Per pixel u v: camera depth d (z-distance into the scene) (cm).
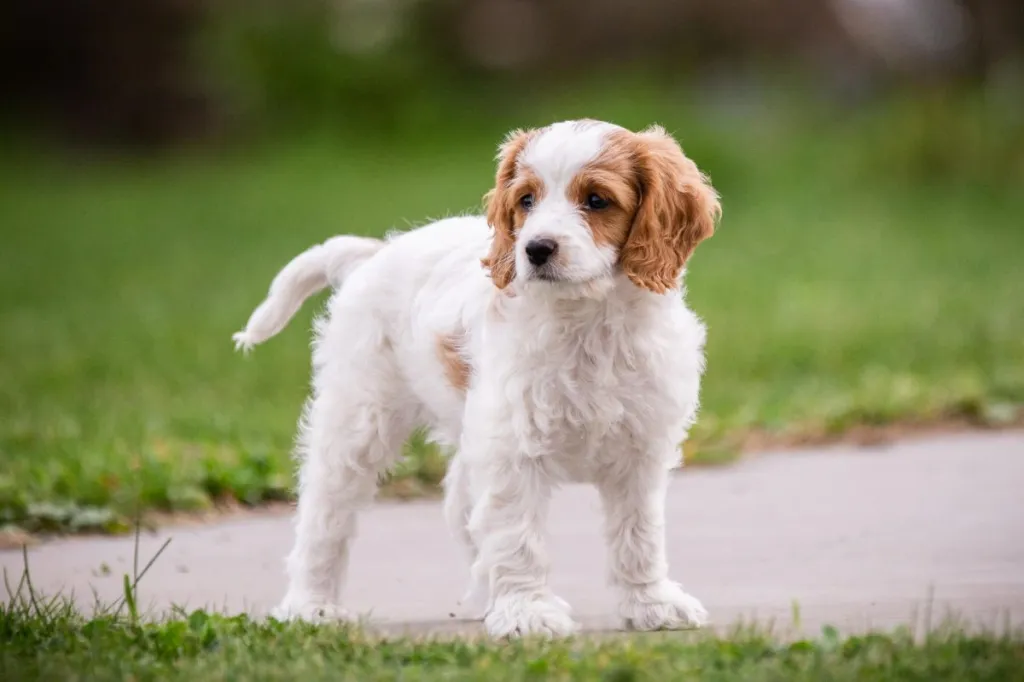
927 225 3184
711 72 4812
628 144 784
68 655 704
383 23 4994
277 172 4228
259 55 4750
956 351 1831
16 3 4725
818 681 624
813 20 4884
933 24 4766
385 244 927
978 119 3816
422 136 4522
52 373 1909
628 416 778
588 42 4962
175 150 4728
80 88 4834
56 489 1201
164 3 4800
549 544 1051
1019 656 661
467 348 812
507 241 786
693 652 684
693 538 1034
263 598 917
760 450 1391
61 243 3281
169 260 3044
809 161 3881
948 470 1252
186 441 1425
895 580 886
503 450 776
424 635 771
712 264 2720
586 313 764
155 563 1017
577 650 703
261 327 950
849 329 2025
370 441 874
